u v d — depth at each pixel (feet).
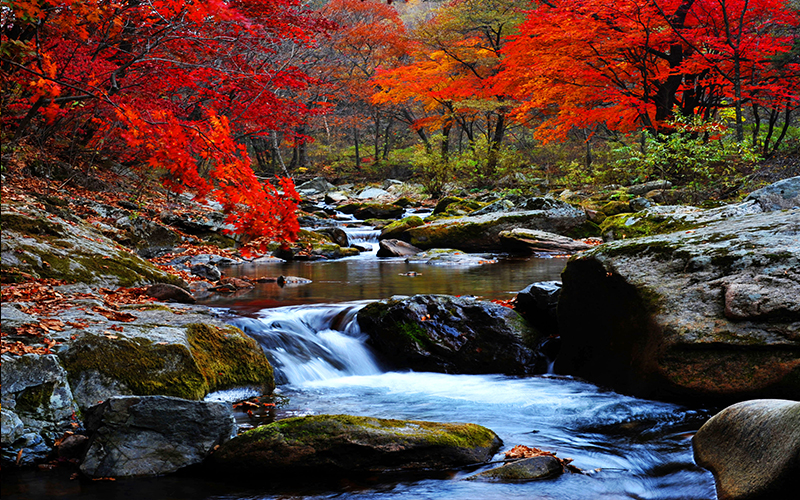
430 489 10.53
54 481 10.70
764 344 13.89
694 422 14.25
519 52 61.52
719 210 37.68
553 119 72.13
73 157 49.06
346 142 151.43
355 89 107.76
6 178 38.65
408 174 125.59
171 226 44.52
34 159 44.14
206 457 11.49
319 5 117.08
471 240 49.44
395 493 10.39
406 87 89.51
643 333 15.96
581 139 107.86
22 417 11.73
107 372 13.51
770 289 14.39
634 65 57.77
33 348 13.10
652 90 60.23
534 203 53.01
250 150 132.77
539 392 16.88
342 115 122.62
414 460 11.36
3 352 12.53
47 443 11.69
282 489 10.57
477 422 14.33
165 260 36.42
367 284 30.83
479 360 19.24
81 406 12.71
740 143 49.93
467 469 11.39
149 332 15.37
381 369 19.80
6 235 23.12
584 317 18.26
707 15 53.26
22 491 10.28
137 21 24.94
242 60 36.76
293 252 43.78
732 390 14.06
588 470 11.43
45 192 40.16
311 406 15.48
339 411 15.07
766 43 49.44
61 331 14.53
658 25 52.42
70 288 21.50
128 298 21.65
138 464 11.06
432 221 54.19
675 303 15.48
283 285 30.55
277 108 43.68
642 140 77.77
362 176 129.39
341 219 73.41
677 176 54.19
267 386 16.67
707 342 14.47
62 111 31.17
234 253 42.60
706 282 15.52
